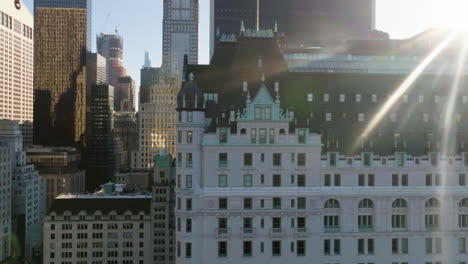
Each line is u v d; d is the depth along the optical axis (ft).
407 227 339.16
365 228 337.52
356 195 334.65
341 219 335.26
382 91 363.56
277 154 331.57
